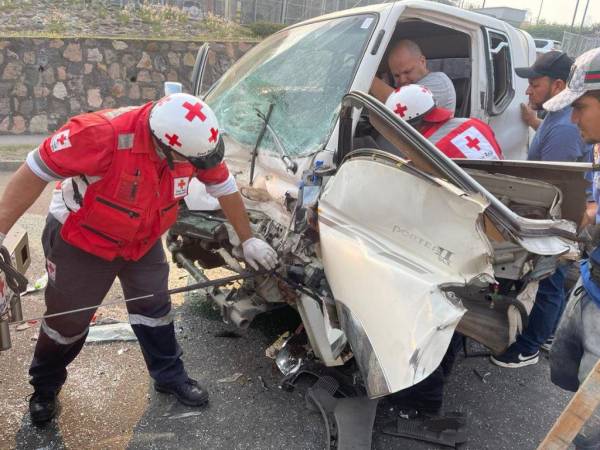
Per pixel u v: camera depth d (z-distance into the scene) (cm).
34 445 229
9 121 968
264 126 289
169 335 248
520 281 192
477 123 268
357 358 188
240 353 308
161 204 209
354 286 197
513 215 170
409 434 241
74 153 182
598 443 191
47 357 230
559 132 284
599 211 189
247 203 280
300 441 240
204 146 186
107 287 227
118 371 285
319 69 295
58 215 213
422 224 190
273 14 1491
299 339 275
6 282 200
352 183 216
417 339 167
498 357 314
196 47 1048
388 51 369
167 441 236
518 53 370
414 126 265
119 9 1281
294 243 234
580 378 197
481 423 265
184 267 309
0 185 659
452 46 386
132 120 192
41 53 956
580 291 198
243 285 270
